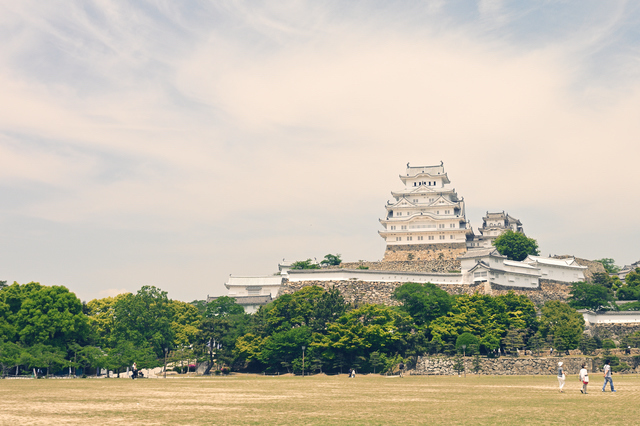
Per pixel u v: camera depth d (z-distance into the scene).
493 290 145.88
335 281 146.50
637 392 59.28
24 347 99.69
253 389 65.56
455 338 118.31
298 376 108.69
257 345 118.69
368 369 113.38
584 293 148.88
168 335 123.75
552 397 53.09
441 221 198.50
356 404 46.19
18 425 32.19
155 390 62.44
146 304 122.75
